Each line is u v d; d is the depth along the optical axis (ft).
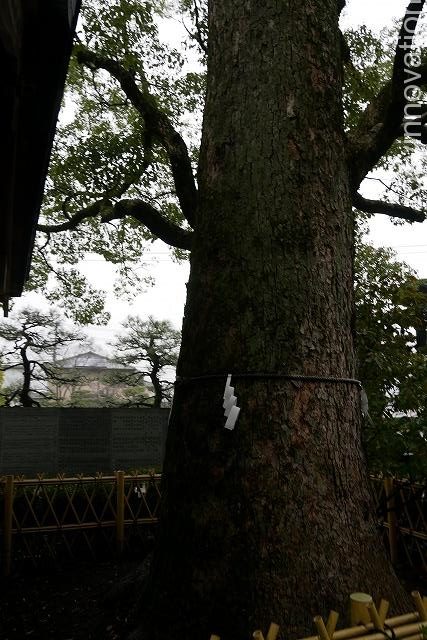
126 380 54.54
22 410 27.58
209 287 8.65
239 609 6.95
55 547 18.19
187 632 7.20
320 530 7.23
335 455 7.72
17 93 7.91
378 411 14.15
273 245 8.39
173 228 20.04
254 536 7.22
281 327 8.03
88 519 19.20
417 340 17.90
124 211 20.17
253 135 9.02
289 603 6.83
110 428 28.55
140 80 22.75
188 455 8.07
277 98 9.14
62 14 7.25
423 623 5.14
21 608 13.65
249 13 9.82
